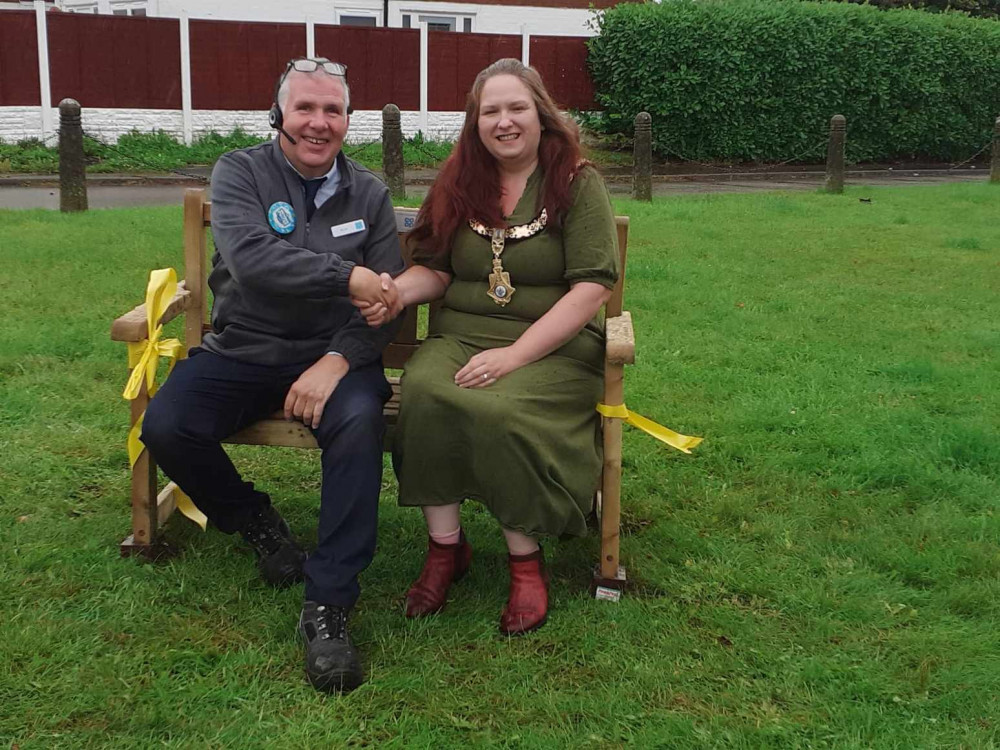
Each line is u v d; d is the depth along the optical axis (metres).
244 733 2.37
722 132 17.94
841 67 18.33
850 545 3.39
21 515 3.42
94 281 6.58
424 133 18.45
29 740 2.30
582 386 2.97
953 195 13.34
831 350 5.73
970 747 2.36
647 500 3.73
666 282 7.37
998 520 3.57
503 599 3.02
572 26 22.89
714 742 2.38
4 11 15.45
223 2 20.14
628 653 2.74
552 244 3.00
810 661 2.69
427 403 2.77
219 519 3.07
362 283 2.84
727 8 17.52
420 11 21.80
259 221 2.96
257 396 3.00
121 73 16.44
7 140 15.80
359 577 3.13
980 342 5.93
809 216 11.09
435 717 2.45
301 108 2.93
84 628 2.74
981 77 19.67
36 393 4.53
